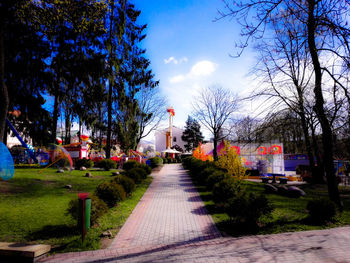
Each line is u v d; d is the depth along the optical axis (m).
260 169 22.77
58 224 6.32
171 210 8.55
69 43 18.78
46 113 19.25
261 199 6.29
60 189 11.50
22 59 16.19
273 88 8.34
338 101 6.73
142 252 4.75
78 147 25.12
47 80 18.56
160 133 72.06
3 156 7.52
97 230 6.07
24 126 18.62
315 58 7.66
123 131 29.52
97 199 6.63
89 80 21.14
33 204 8.41
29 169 18.44
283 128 8.84
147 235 5.84
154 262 4.18
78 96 22.30
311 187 16.11
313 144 17.38
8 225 6.12
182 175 22.38
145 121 33.34
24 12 13.84
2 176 7.48
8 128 18.94
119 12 23.66
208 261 4.10
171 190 13.26
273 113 8.33
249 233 5.84
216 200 8.62
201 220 7.18
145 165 20.22
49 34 17.38
